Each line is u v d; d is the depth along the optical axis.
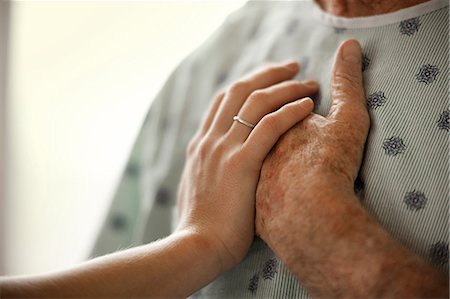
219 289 0.62
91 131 1.27
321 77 0.63
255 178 0.59
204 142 0.62
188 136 0.76
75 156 1.29
